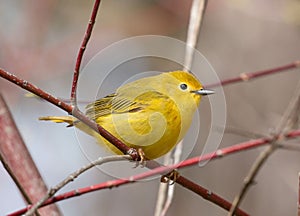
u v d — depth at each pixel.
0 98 8.62
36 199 8.17
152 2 14.70
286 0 12.43
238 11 14.23
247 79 8.81
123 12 14.71
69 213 14.30
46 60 14.30
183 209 13.42
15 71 14.05
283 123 6.18
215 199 7.30
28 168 8.37
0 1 14.54
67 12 14.72
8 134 8.47
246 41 14.05
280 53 13.80
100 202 14.41
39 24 14.51
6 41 14.26
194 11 8.91
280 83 13.55
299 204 6.07
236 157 13.53
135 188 14.46
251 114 13.16
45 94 6.32
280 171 12.36
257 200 12.88
